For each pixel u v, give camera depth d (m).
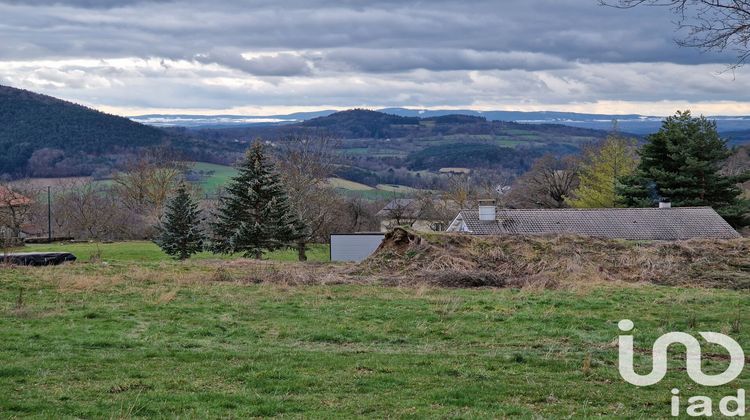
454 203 92.25
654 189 67.56
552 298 23.50
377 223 89.94
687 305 22.72
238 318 19.80
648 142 67.44
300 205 66.88
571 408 11.84
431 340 17.56
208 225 62.88
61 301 21.86
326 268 32.53
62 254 36.50
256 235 54.56
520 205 92.44
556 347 16.83
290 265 34.59
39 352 14.97
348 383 13.09
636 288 26.59
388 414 11.21
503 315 20.53
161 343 16.34
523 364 14.89
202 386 12.64
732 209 63.16
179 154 112.12
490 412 11.40
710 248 32.47
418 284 26.95
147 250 64.25
